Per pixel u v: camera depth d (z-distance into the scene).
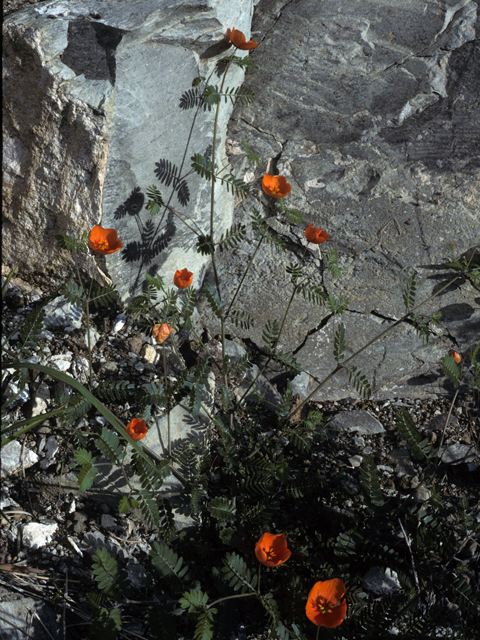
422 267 2.79
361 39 3.06
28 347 2.01
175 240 2.63
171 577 1.77
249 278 2.83
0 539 1.87
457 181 2.86
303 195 2.87
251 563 2.04
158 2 2.35
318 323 2.80
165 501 1.89
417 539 2.06
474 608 1.93
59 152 2.26
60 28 2.17
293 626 1.65
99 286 2.44
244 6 2.71
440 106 2.96
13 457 2.03
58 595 1.75
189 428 2.27
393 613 1.78
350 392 2.79
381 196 2.85
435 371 2.80
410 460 2.52
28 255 2.46
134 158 2.33
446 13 3.06
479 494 2.43
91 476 1.72
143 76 2.27
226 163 2.90
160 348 2.56
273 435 2.47
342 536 1.99
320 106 2.98
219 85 2.69
